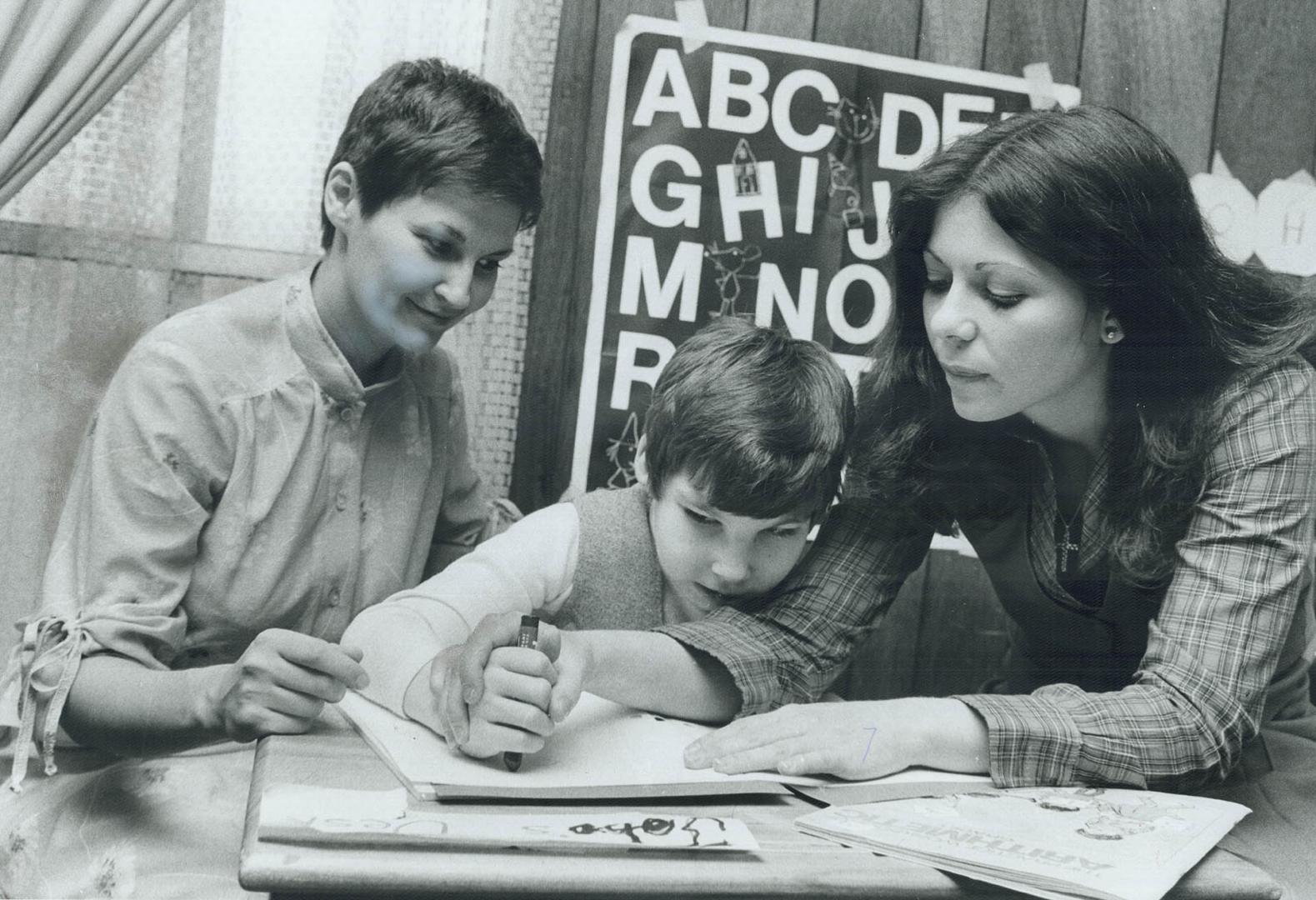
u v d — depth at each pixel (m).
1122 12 1.13
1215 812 0.57
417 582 0.94
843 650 0.84
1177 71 1.14
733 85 1.07
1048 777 0.63
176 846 0.68
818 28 1.09
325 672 0.65
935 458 0.90
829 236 1.09
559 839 0.46
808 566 0.89
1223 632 0.72
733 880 0.44
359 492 0.89
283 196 1.00
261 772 0.54
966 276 0.83
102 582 0.78
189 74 0.98
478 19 1.03
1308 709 0.92
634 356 1.06
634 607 0.90
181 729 0.69
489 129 0.83
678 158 1.07
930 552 1.11
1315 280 1.12
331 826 0.45
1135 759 0.65
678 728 0.68
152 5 0.93
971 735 0.64
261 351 0.85
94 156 0.97
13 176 0.92
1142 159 0.81
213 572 0.83
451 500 0.99
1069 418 0.87
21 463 0.96
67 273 0.96
